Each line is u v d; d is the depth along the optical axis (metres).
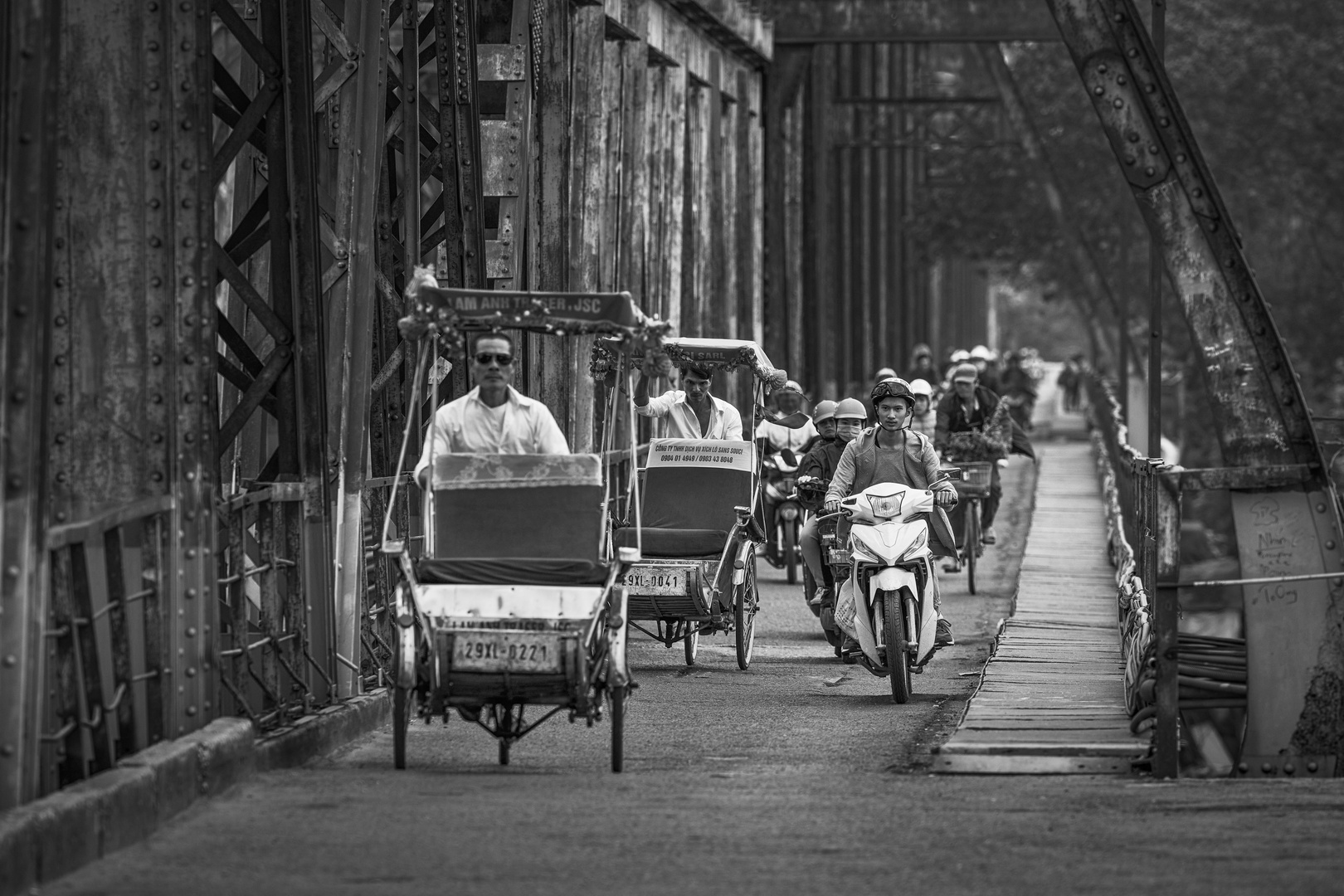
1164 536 23.59
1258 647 23.86
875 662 31.53
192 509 22.28
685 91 61.16
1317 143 131.88
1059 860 18.27
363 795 21.69
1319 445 24.16
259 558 25.47
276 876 17.47
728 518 35.34
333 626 27.08
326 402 27.23
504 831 19.50
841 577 33.16
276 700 24.98
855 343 115.88
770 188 76.31
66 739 19.84
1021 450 52.66
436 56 34.22
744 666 35.50
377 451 30.88
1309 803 21.38
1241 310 24.08
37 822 16.89
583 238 48.81
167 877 17.44
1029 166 122.62
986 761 24.33
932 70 158.75
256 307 25.70
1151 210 24.44
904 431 33.03
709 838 19.23
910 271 160.88
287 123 25.53
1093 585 47.81
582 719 29.03
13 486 17.73
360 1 28.06
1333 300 150.88
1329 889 17.09
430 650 23.14
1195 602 148.38
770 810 20.86
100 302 22.16
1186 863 18.17
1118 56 24.44
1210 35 129.50
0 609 17.62
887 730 28.12
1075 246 105.69
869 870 17.80
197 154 22.36
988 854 18.55
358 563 27.94
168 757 20.11
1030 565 53.12
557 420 45.56
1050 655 34.44
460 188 34.03
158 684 21.39
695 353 37.00
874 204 126.88
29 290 17.98
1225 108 131.38
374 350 31.28
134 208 22.22
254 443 29.56
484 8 39.75
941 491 32.59
